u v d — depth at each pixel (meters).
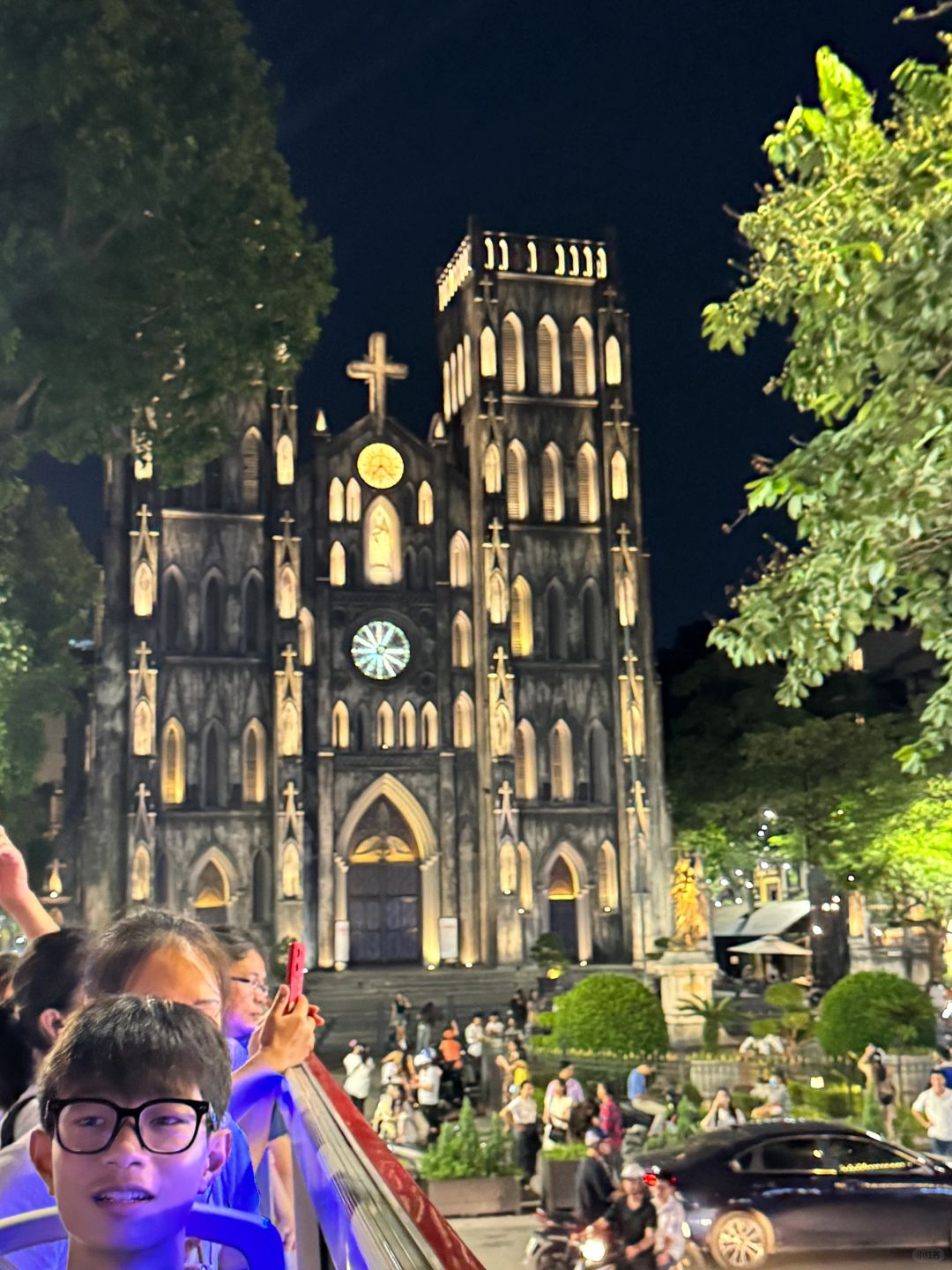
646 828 75.12
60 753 77.00
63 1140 2.27
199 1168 2.33
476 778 75.81
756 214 12.69
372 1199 2.46
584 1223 18.88
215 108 30.05
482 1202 23.81
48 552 43.12
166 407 34.16
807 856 61.22
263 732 72.56
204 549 73.38
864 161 11.97
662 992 53.66
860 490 11.18
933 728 12.18
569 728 77.19
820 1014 41.47
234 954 6.03
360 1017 62.31
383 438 77.69
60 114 26.69
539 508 79.06
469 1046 47.75
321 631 74.62
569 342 81.44
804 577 11.95
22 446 30.69
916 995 38.25
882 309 11.12
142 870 68.50
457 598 77.56
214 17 29.70
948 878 53.66
